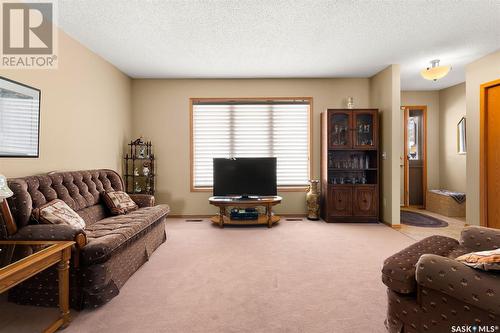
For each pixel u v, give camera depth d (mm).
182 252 3076
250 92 4926
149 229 2920
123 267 2283
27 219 2029
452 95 5574
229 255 2977
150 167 4754
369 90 4926
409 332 1453
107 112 4039
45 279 1924
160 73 4605
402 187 6066
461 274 1231
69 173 2828
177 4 2559
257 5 2584
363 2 2533
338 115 4590
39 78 2676
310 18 2822
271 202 4168
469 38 3289
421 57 3918
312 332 1651
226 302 1997
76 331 1659
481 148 3828
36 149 2611
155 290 2184
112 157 4203
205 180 4992
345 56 3877
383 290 2182
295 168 5012
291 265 2693
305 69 4449
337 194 4504
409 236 3736
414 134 6070
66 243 1755
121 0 2480
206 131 4984
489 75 3775
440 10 2666
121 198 3297
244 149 4988
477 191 3912
